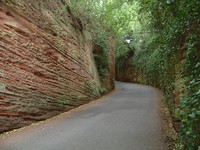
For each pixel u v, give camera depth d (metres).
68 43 9.68
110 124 6.02
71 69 9.48
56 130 5.46
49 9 8.48
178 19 4.14
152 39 10.09
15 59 5.79
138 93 15.42
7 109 5.22
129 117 6.89
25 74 6.11
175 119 5.12
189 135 2.50
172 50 5.41
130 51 32.28
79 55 10.97
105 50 16.47
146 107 8.91
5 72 5.35
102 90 14.25
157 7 5.95
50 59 7.65
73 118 7.04
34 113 6.28
